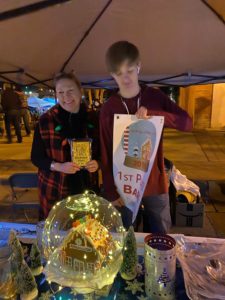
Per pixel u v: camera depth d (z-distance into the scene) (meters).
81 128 1.55
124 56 1.12
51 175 1.59
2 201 3.48
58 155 1.55
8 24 1.28
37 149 1.61
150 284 0.79
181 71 2.39
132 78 1.20
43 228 0.97
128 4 1.38
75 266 0.80
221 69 2.31
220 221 3.06
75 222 0.86
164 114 1.22
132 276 0.88
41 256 0.95
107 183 1.38
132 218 1.32
